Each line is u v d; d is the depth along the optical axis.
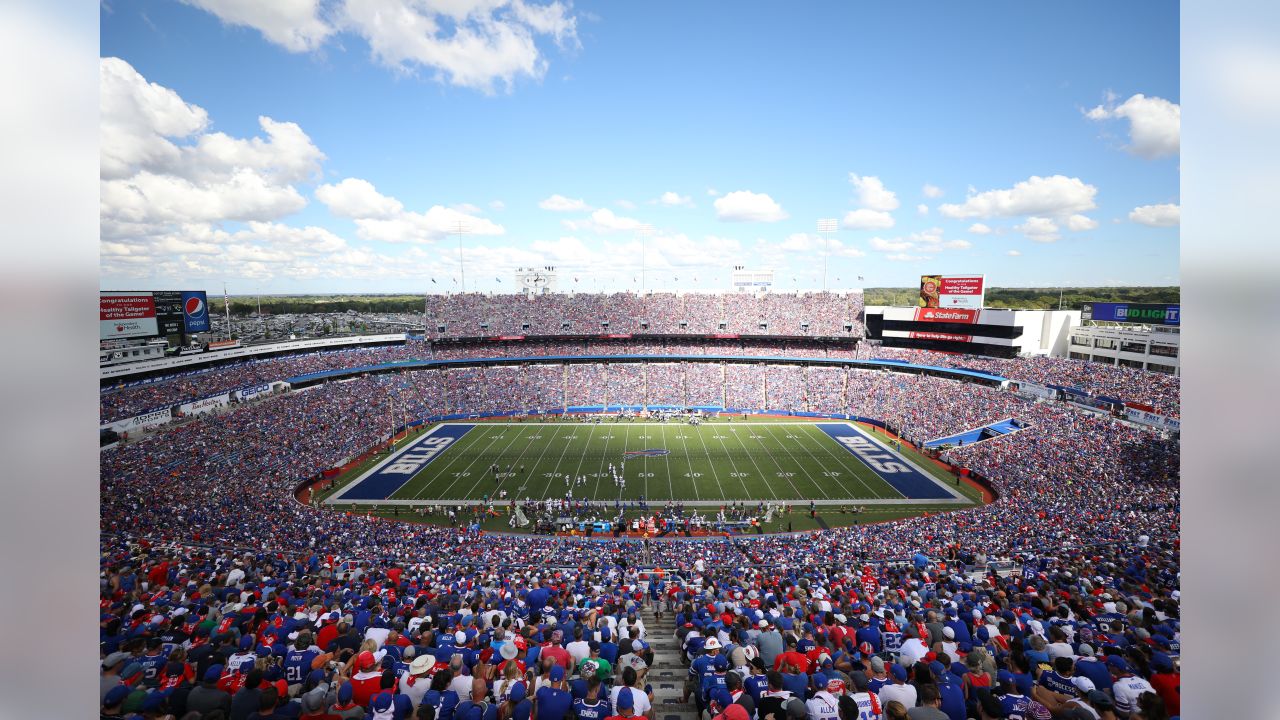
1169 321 55.97
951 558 25.52
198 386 56.91
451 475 48.62
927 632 11.19
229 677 8.94
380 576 21.25
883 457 53.72
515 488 45.56
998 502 37.88
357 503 42.31
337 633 11.05
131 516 32.66
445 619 12.84
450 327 87.19
